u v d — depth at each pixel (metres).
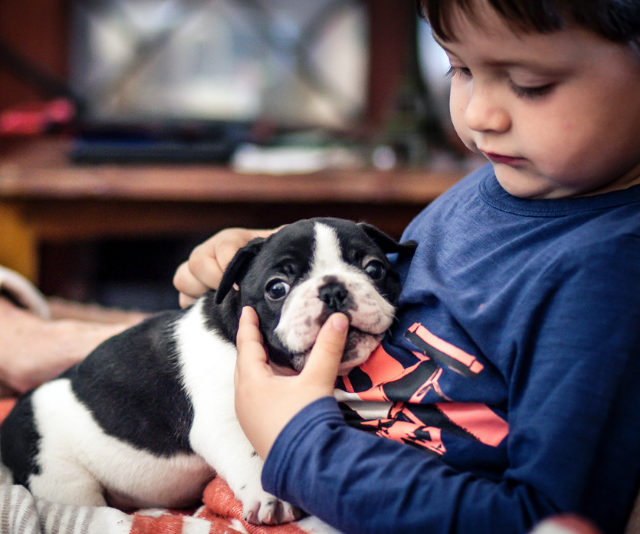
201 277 1.04
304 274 0.87
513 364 0.67
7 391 1.30
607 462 0.60
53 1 3.56
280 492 0.69
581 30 0.60
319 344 0.75
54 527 0.83
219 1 3.61
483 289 0.73
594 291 0.63
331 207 2.02
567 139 0.64
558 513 0.59
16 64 3.59
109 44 3.62
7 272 1.35
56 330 1.28
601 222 0.68
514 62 0.63
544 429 0.61
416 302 0.81
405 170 2.13
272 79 3.73
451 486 0.63
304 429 0.68
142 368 1.00
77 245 3.21
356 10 3.73
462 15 0.63
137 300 3.21
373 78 3.81
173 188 1.90
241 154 2.31
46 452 1.02
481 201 0.84
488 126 0.68
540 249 0.71
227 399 0.91
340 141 2.62
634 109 0.64
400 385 0.76
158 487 1.00
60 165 2.06
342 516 0.64
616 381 0.61
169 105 3.68
